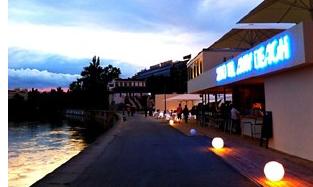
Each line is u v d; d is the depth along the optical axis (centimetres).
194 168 1080
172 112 6000
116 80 11156
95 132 6069
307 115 1175
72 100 13500
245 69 1680
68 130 6606
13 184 1382
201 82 2933
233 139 1912
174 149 1577
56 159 2634
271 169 845
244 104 2531
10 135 5472
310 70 1148
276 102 1444
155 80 10450
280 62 1249
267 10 1380
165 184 859
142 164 1172
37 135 5456
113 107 10275
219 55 3412
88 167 1119
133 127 3312
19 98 14938
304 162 1129
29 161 2497
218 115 2833
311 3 1271
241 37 2030
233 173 989
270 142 1527
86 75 12700
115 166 1138
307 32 1065
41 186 842
